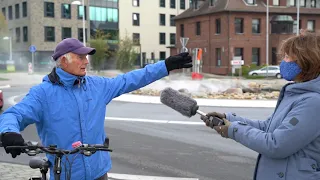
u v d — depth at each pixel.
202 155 7.65
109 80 3.29
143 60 68.44
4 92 22.91
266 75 40.59
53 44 59.09
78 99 3.03
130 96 18.86
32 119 2.94
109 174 6.35
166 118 12.56
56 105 2.98
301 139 2.36
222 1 48.84
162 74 3.33
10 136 2.40
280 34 48.69
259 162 2.65
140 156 7.60
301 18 51.28
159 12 70.31
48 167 2.96
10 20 61.84
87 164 2.96
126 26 66.50
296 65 2.52
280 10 49.66
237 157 7.48
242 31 47.97
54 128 2.98
